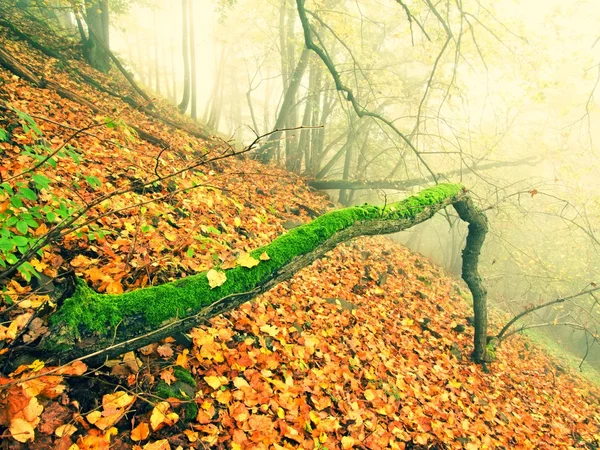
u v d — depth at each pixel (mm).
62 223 1794
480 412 4504
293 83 11117
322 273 5895
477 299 5621
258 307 3678
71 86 7914
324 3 9734
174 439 1988
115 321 1927
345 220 2896
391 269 8164
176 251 3426
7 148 3580
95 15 11047
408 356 4824
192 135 9930
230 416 2367
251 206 6543
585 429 5801
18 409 1591
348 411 3135
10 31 8383
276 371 3047
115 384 2029
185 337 2596
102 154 4688
